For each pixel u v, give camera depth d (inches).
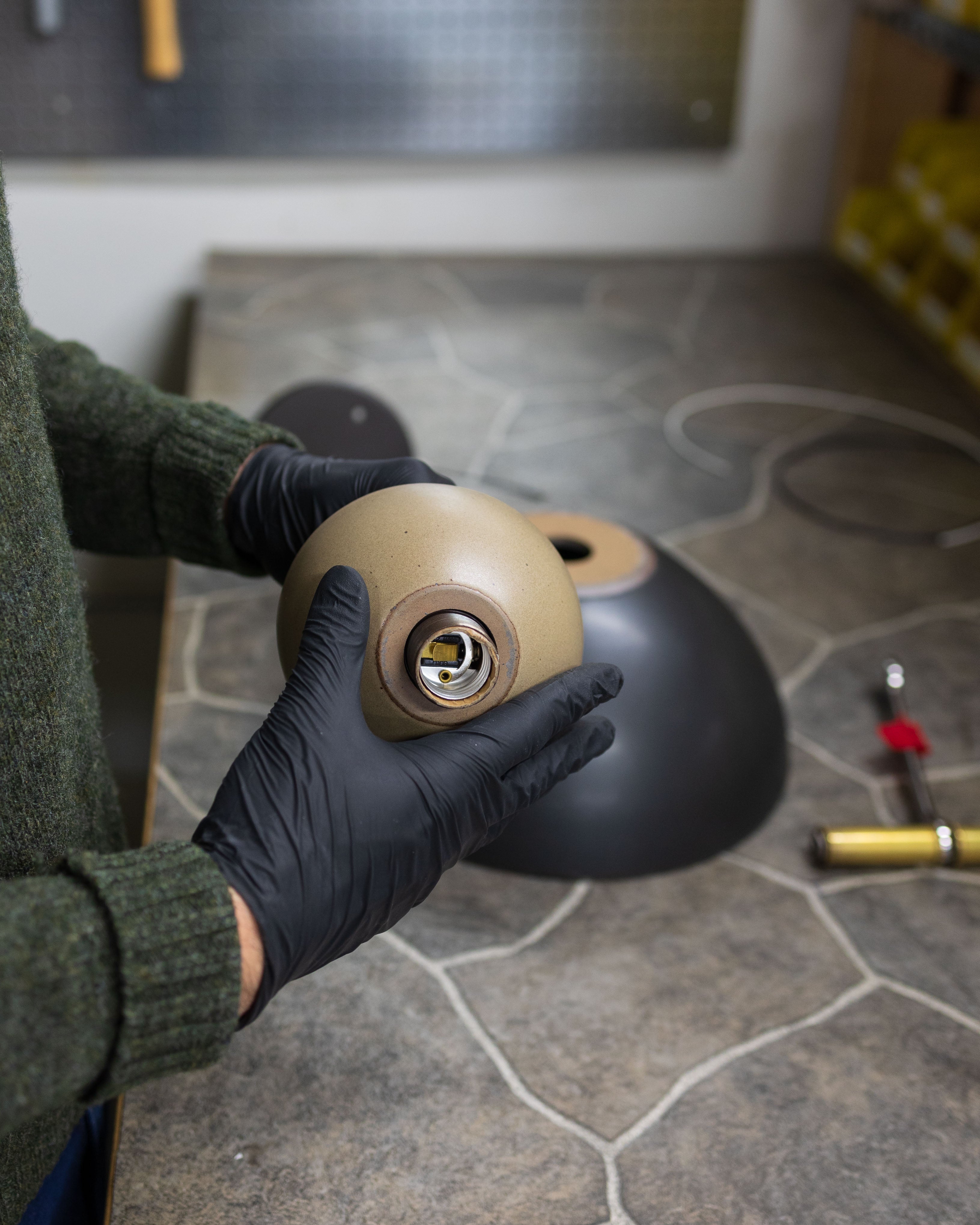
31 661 19.5
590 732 23.6
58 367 28.8
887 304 92.3
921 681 49.2
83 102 92.5
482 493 23.2
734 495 66.1
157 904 17.4
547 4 92.8
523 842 37.1
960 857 37.5
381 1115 29.2
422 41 93.5
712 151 102.7
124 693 102.5
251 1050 31.0
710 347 87.7
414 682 21.1
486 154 99.7
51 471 20.2
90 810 22.4
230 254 102.7
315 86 94.5
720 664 39.0
